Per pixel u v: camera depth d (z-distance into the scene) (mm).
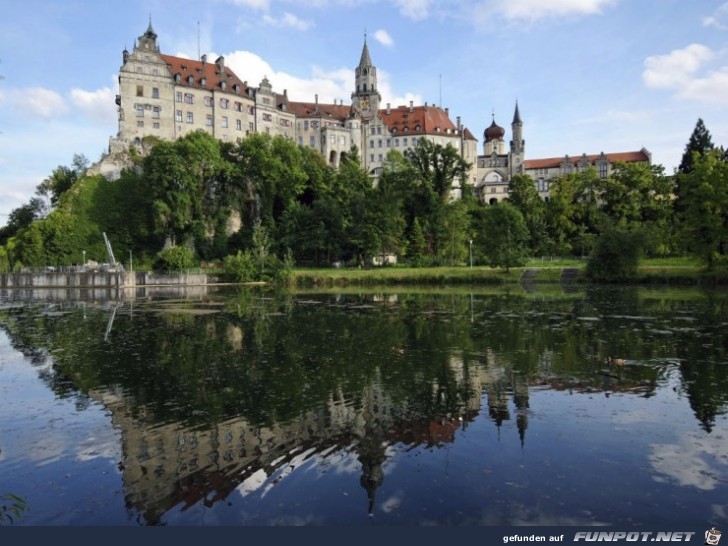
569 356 20797
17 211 122938
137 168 99188
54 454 11758
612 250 63781
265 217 98438
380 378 17688
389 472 10453
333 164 142500
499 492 9570
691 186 59219
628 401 14836
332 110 151375
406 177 99562
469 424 13102
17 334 29141
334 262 95812
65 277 76062
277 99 138000
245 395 15914
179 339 26453
